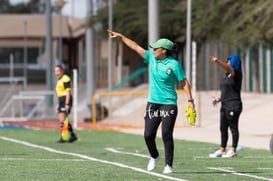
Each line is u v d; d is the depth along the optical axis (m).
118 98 83.88
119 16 90.19
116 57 111.81
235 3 67.62
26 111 80.12
